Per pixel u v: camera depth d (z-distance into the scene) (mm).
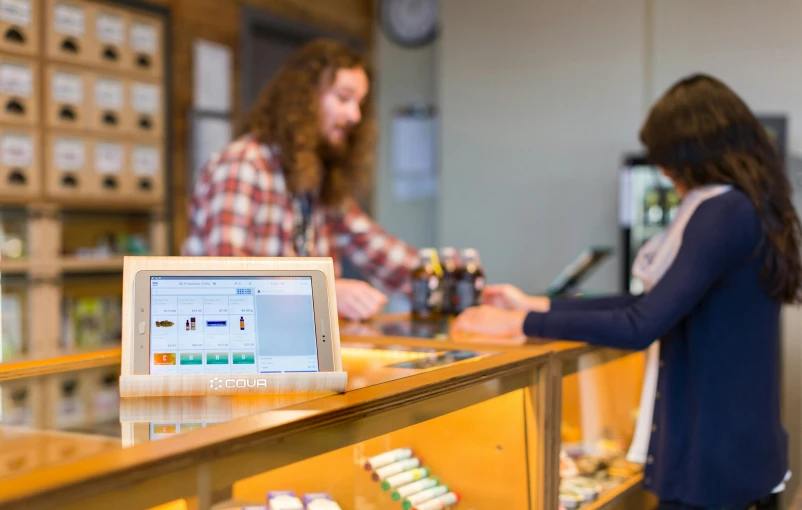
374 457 1405
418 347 1470
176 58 4211
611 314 1555
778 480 1597
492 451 1449
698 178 1636
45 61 3463
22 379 1149
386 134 5980
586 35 4809
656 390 1723
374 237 2521
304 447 886
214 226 2160
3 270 3352
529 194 5012
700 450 1559
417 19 5852
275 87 2309
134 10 3832
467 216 5207
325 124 2326
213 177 2195
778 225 1571
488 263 5148
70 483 618
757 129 1624
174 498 728
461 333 1729
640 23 4641
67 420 839
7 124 3340
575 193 4871
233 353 1006
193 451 726
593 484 1701
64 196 3555
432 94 5828
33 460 675
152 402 943
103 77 3695
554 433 1457
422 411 1091
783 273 1561
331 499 1310
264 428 805
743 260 1544
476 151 5164
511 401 1414
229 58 4531
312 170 2238
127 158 3818
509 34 5043
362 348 1446
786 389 2316
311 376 994
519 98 5020
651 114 1713
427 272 2135
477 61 5148
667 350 1663
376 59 5980
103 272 3760
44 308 3500
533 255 5008
